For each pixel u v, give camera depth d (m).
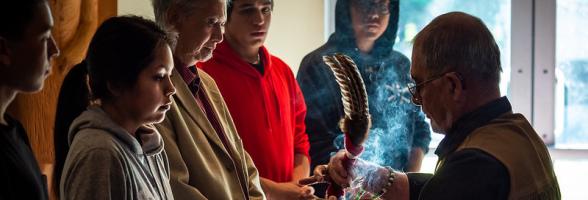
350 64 1.95
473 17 1.67
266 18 2.84
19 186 1.50
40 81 1.56
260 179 2.67
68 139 1.79
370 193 1.96
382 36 3.36
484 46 1.63
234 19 2.80
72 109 1.84
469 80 1.64
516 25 4.12
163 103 1.79
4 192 1.47
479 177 1.56
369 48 3.37
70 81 1.85
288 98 2.98
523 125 1.68
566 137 4.17
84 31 3.00
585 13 4.08
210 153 2.20
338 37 3.37
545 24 4.11
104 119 1.73
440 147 1.71
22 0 1.50
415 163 3.37
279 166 2.86
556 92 4.14
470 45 1.62
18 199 1.50
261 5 2.81
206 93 2.34
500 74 1.68
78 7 2.96
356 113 1.96
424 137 3.38
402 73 3.37
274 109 2.88
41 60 1.54
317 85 3.26
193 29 2.23
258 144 2.80
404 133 3.35
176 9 2.22
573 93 4.14
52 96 2.88
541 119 4.16
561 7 4.10
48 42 1.58
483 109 1.65
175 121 2.15
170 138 2.13
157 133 1.88
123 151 1.71
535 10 4.11
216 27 2.28
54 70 2.88
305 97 3.27
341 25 3.37
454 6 4.17
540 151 1.69
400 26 4.20
